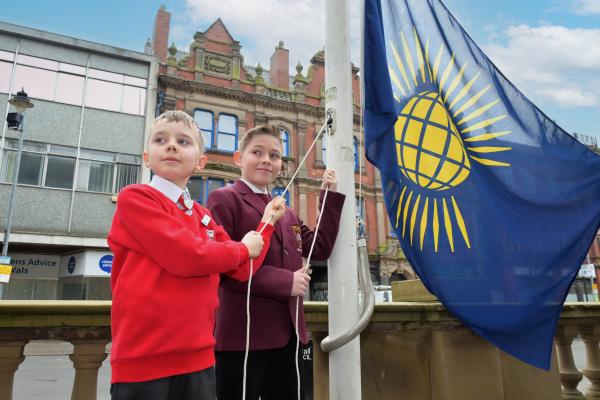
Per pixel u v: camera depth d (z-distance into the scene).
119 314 1.40
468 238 2.77
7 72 16.22
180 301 1.44
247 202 2.11
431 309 2.94
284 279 1.86
